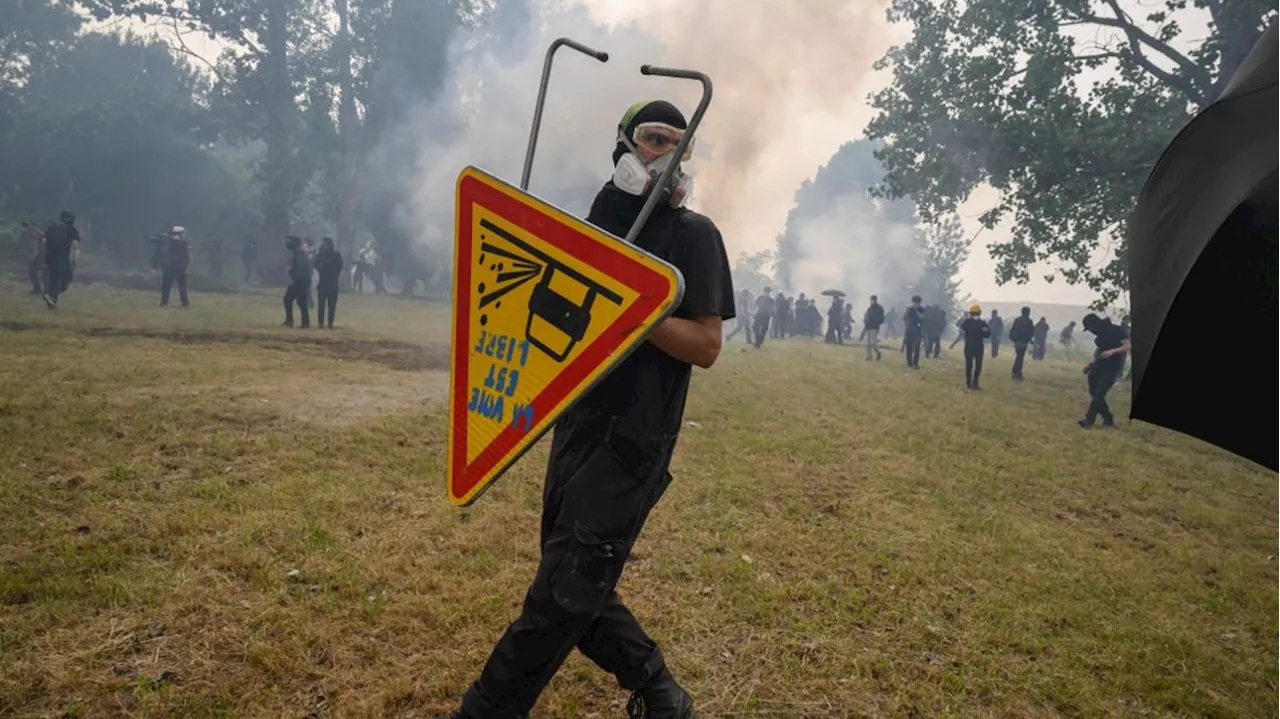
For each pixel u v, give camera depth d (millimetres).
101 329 10414
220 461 4555
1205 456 9211
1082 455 8281
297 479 4301
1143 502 6309
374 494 4230
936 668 2912
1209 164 2004
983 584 3881
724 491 5094
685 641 2955
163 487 4012
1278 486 7695
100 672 2369
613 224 1895
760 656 2879
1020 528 5016
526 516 4133
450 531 3818
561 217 1735
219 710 2240
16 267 23438
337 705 2338
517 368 1798
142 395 6098
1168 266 2006
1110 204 18453
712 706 2537
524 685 1857
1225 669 3193
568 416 1870
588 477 1799
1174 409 2061
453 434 1898
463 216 1896
